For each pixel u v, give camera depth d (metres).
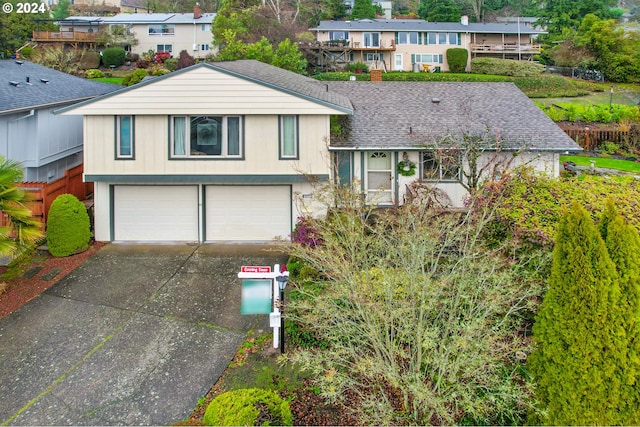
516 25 42.22
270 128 13.65
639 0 61.84
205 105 13.35
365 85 19.20
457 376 6.14
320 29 39.25
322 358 6.61
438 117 16.19
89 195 16.97
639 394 5.30
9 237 10.50
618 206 7.49
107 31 41.22
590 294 5.38
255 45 28.14
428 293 6.59
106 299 10.41
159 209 14.34
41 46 38.62
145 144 13.56
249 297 8.20
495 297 6.72
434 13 50.94
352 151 14.79
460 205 14.65
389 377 5.83
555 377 5.71
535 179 8.82
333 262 7.73
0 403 7.11
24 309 9.93
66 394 7.32
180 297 10.53
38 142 15.79
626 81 36.34
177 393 7.36
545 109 25.86
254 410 5.92
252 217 14.41
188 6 57.97
